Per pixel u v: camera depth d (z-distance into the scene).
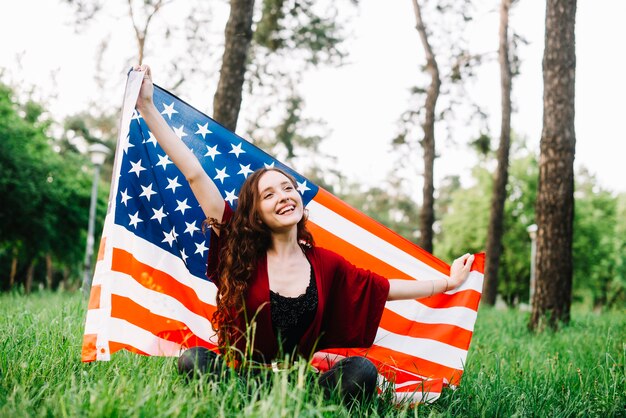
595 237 35.34
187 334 3.57
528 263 35.03
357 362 2.81
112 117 29.95
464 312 3.65
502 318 10.28
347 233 4.00
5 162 21.09
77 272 28.30
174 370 3.09
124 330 3.36
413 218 47.91
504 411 3.06
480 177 38.12
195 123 3.85
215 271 3.14
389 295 3.36
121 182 3.49
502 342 6.12
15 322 4.46
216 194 3.17
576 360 4.95
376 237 3.97
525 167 36.56
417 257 3.87
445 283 3.57
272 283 2.95
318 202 4.04
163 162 3.63
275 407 2.15
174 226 3.63
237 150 3.89
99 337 3.07
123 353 3.70
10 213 21.41
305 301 2.94
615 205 38.69
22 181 21.11
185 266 3.65
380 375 3.46
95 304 3.11
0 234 22.16
